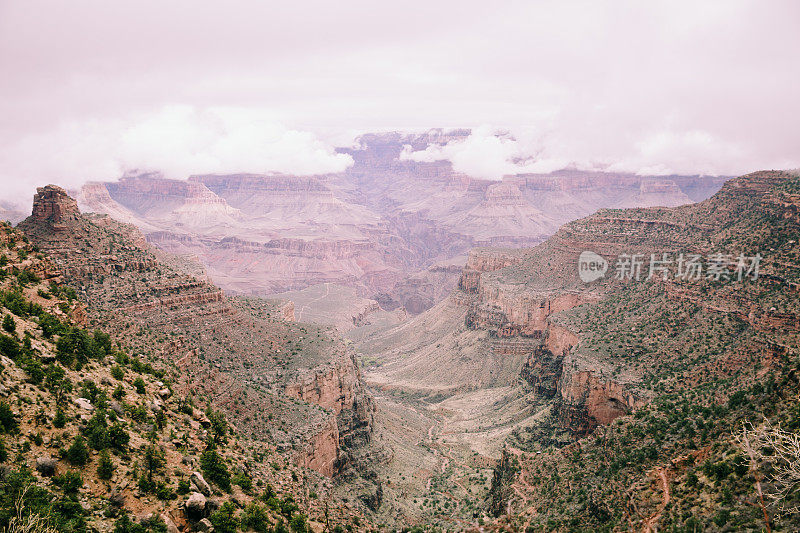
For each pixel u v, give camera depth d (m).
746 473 66.56
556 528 85.19
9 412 46.38
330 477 127.75
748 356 129.00
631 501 78.56
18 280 74.56
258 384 138.75
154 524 44.62
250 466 74.25
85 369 63.12
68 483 44.12
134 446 54.19
